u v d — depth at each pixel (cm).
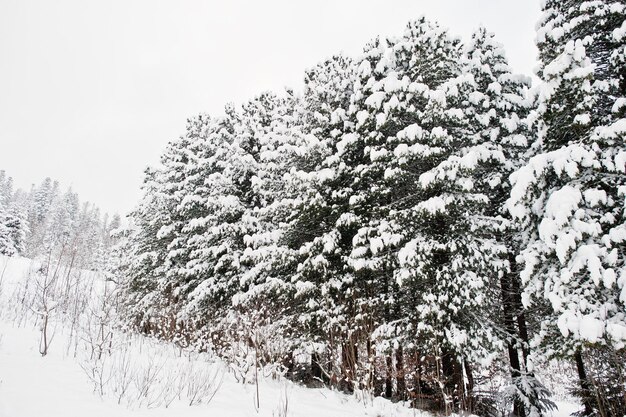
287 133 1585
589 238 789
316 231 1384
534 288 898
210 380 955
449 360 1084
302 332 1295
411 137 1098
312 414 802
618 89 923
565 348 795
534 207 909
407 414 913
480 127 1294
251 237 1412
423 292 1061
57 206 7706
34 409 544
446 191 1116
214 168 1888
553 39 1000
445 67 1252
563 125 929
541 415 1041
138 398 681
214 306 1612
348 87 1472
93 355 928
